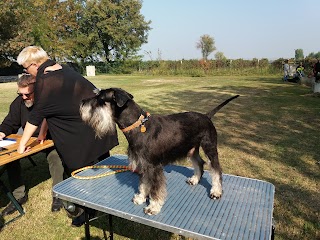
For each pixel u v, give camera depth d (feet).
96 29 127.13
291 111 33.37
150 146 8.89
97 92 10.42
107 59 132.57
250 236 7.31
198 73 104.53
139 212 8.55
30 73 11.46
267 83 67.87
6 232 11.89
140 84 69.67
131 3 129.08
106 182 10.59
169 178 11.29
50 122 11.44
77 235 11.78
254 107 36.19
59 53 111.75
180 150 9.84
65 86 10.75
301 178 15.99
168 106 37.55
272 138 23.15
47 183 16.05
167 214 8.46
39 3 108.68
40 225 12.37
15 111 14.15
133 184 10.46
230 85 64.03
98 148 12.13
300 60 90.17
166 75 109.70
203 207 8.91
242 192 9.96
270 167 17.53
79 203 9.29
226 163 18.22
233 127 26.61
